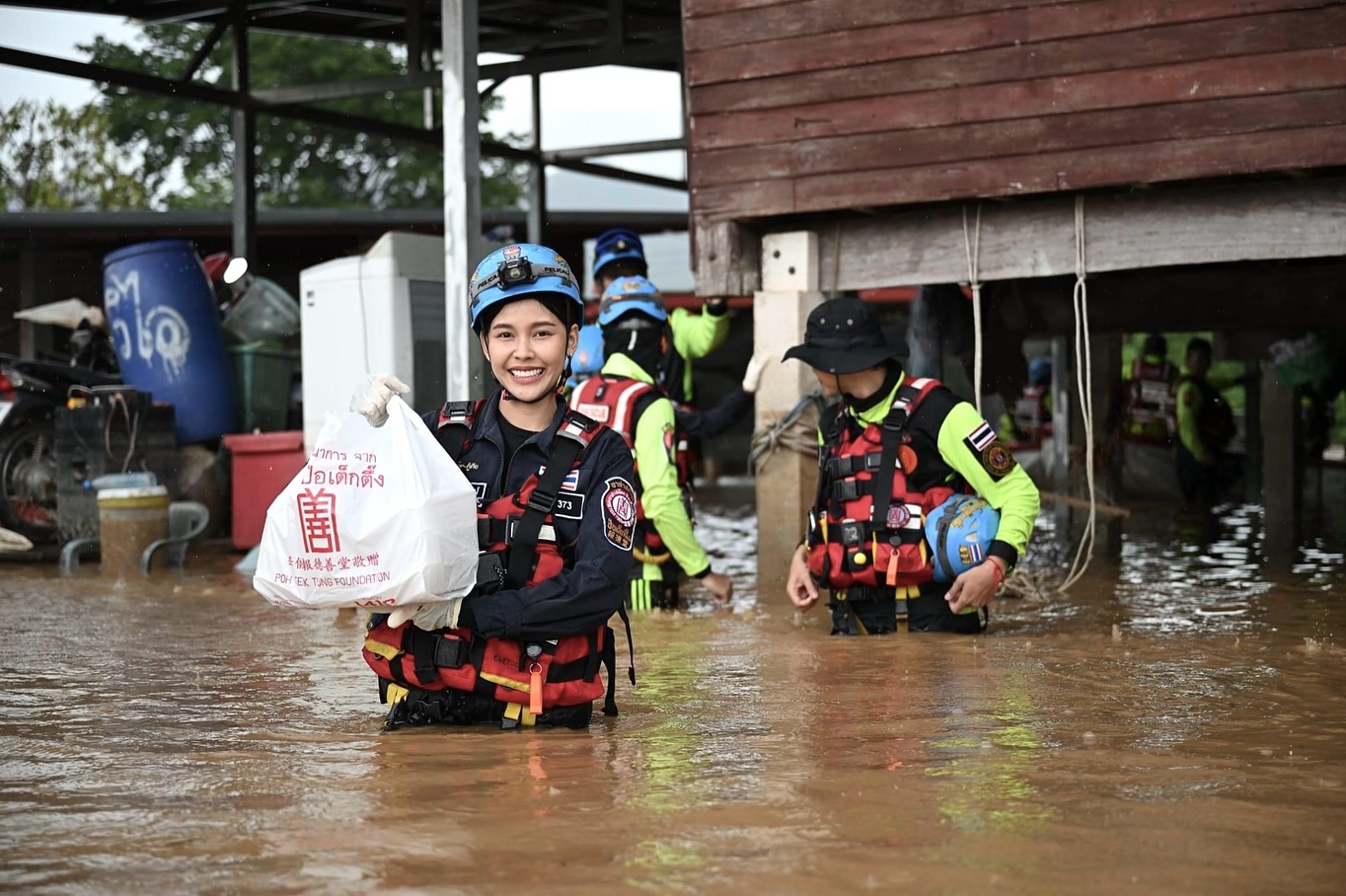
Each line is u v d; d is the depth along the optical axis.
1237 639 5.61
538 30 15.31
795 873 2.37
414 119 34.78
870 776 3.10
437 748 3.45
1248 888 2.31
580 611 3.59
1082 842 2.56
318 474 3.37
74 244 17.53
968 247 8.27
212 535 10.76
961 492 5.87
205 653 5.45
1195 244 7.75
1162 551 9.88
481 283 3.70
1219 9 7.40
